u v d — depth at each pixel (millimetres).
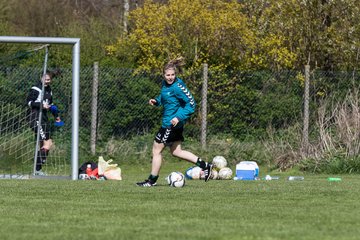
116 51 57656
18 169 42031
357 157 44938
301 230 18531
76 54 38406
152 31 55156
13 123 43094
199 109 50031
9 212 22172
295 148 47625
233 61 55906
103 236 17578
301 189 30281
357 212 22312
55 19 75812
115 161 47531
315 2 57688
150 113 49344
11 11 77500
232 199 26109
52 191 28875
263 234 17828
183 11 54844
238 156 48562
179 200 25703
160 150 31797
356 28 57438
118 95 48719
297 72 51094
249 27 58469
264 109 50375
